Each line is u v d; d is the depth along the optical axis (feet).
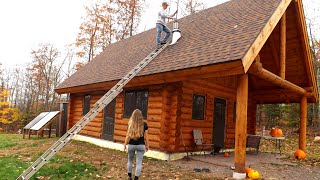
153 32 52.54
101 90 44.62
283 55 33.09
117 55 52.08
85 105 50.42
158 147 32.65
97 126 45.19
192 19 44.24
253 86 47.37
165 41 37.73
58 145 21.39
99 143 43.24
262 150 48.93
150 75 30.78
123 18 94.79
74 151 34.01
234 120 43.34
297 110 80.94
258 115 92.48
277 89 44.42
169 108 32.83
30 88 149.89
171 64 29.66
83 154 32.14
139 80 33.06
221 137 40.29
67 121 54.29
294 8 35.22
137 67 30.76
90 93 48.39
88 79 46.65
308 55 38.52
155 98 34.24
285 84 33.65
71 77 56.75
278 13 29.17
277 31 36.29
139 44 49.90
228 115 41.78
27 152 32.14
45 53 134.72
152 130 33.88
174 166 27.48
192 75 27.02
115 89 27.12
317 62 86.58
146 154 33.71
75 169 23.67
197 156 33.86
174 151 31.68
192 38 34.65
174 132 31.89
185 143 33.30
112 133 41.16
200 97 36.50
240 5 37.45
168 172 24.34
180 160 31.37
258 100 50.70
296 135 71.97
